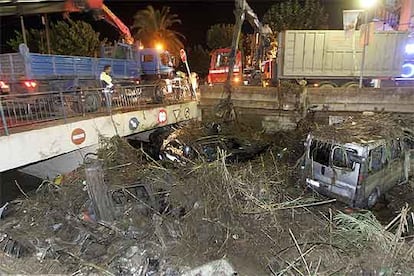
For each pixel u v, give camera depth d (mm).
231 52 16984
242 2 16422
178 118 15086
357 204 8953
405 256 5648
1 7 11312
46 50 29750
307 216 7344
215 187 7109
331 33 16547
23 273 5727
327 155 9469
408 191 10297
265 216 6867
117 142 10078
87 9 13695
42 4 12023
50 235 6754
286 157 12430
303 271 5484
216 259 5867
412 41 17141
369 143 8984
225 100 16562
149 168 8672
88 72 13859
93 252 6285
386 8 19312
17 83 11523
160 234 6352
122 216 7078
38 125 9250
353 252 5828
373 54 16703
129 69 16812
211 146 11812
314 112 15539
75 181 8211
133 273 5785
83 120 10172
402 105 14906
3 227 7039
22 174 11266
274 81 18359
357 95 15273
